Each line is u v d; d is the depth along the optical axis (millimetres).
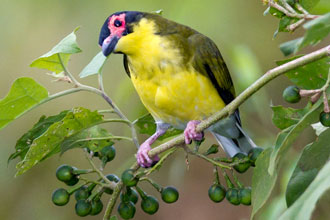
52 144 6391
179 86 7957
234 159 6199
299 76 6219
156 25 8117
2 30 14930
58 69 6625
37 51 15391
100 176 6453
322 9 6480
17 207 15648
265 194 5586
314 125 6355
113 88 15344
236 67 10586
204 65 8117
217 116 6262
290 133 5188
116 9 13656
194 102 8102
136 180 6223
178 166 12578
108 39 8094
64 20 14695
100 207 6473
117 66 15125
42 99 6453
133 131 6742
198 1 12812
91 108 15766
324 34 4586
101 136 6586
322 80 6180
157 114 8367
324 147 5656
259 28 14984
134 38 8000
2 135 15594
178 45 8016
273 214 8703
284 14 6090
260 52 15141
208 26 13141
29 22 14898
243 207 15594
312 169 5652
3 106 6340
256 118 11945
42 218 15586
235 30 13977
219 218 15586
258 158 5746
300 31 15203
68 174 6430
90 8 14180
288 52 5965
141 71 8070
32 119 15789
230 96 8688
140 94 8320
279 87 14883
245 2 14672
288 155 9438
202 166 15906
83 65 15039
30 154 6324
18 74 15836
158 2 12898
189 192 15883
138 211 16297
